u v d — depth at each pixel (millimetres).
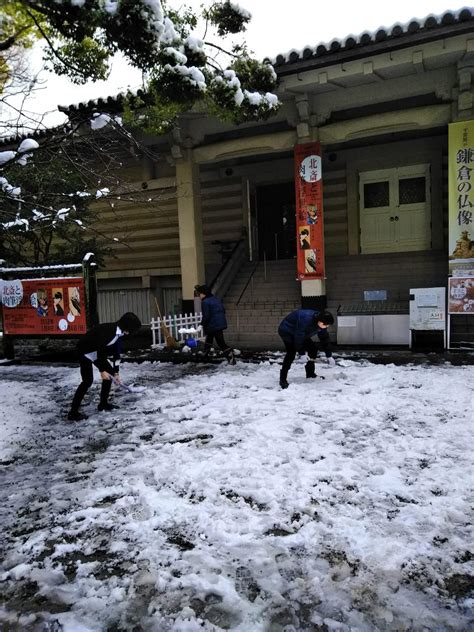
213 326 8969
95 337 5949
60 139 7176
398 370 7793
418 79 9781
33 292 10008
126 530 3352
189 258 12477
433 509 3402
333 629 2371
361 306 10352
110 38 5039
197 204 12469
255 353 9953
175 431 5352
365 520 3326
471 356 8625
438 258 12234
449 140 9578
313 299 11188
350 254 14117
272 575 2785
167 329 10812
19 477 4402
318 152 10781
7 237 12070
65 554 3123
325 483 3898
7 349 10578
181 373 8523
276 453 4547
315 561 2896
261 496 3715
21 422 6023
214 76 7883
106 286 16484
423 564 2836
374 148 13664
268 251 15672
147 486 4008
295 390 6809
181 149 12141
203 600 2617
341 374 7676
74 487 4094
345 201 14156
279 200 15430
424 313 9203
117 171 14523
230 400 6477
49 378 8797
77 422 5922
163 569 2893
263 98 8508
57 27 4820
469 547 2977
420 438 4805
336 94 10500
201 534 3258
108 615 2543
